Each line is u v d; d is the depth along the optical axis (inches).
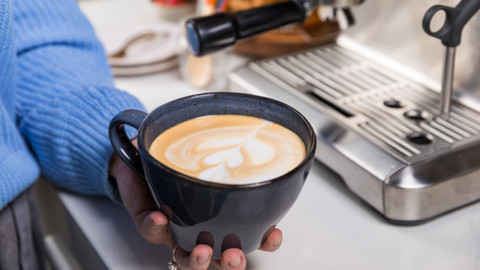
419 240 18.6
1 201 19.3
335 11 23.5
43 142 20.7
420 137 20.0
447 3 21.3
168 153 14.8
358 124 20.9
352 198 20.8
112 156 19.1
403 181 18.3
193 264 14.7
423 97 22.4
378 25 24.9
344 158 20.2
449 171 18.6
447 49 19.2
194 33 19.9
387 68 24.9
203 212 13.2
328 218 19.8
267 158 14.7
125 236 19.2
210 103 16.3
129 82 30.0
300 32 29.8
